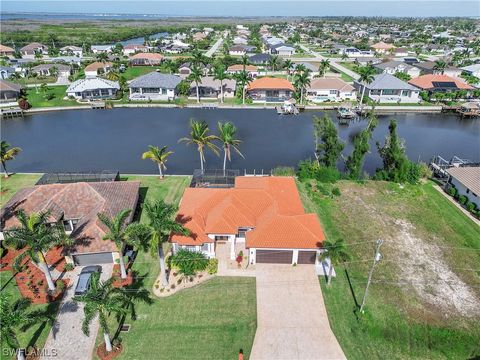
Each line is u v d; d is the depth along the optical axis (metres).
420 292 39.06
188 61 153.00
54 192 48.75
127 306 36.75
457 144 84.62
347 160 65.88
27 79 132.75
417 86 117.56
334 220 51.47
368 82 106.44
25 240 34.22
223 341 33.34
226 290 38.72
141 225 37.25
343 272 41.56
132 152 76.75
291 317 35.72
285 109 102.75
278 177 55.34
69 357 31.89
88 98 111.50
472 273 42.03
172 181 62.34
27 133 88.19
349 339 33.62
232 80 125.50
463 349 32.78
